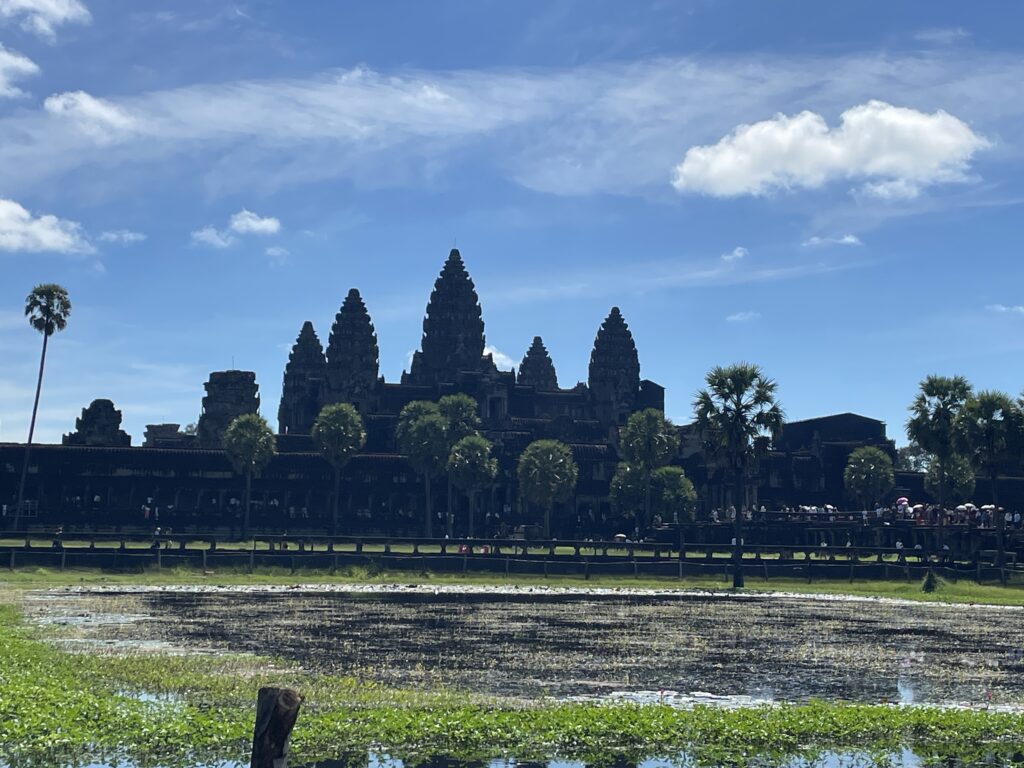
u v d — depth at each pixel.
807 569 98.00
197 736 28.14
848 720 31.38
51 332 142.62
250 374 196.62
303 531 157.62
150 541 115.69
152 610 65.25
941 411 110.56
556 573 100.31
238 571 95.88
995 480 104.44
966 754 28.81
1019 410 102.88
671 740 29.56
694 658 47.59
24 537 109.75
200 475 160.50
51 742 27.34
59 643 48.16
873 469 165.12
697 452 191.25
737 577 94.00
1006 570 94.25
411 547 126.69
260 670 41.28
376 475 169.38
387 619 62.84
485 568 100.88
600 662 46.03
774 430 95.62
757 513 138.62
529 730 30.00
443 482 172.00
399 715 31.08
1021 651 51.16
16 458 152.88
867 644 53.44
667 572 100.44
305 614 64.88
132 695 34.28
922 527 117.19
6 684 32.16
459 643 52.00
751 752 28.73
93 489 156.12
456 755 27.97
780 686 40.25
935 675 43.25
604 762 27.52
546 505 155.75
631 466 158.50
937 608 75.38
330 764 27.05
